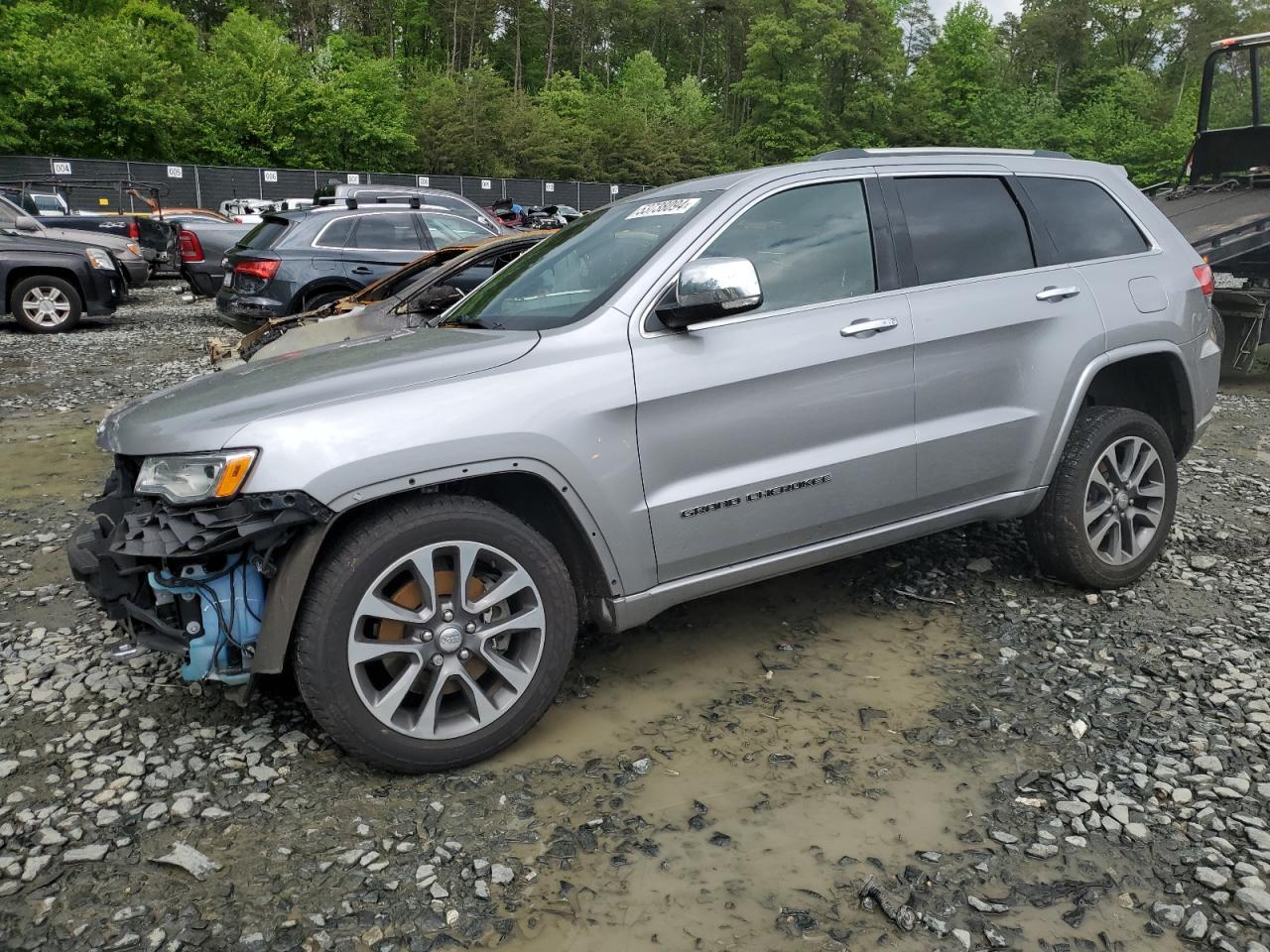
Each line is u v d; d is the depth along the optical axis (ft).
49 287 42.80
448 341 11.00
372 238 36.14
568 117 215.10
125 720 10.84
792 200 11.73
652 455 10.44
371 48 254.06
